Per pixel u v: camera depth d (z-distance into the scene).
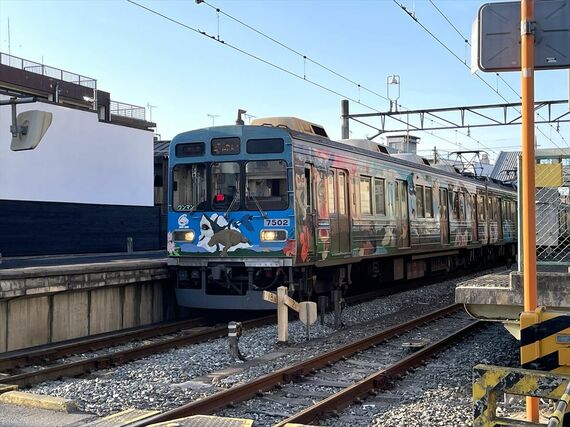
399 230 16.69
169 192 12.62
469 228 23.19
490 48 5.21
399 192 16.91
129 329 12.22
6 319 9.88
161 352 9.80
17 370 8.52
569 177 8.00
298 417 5.95
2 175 23.55
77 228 27.05
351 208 13.98
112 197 28.92
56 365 8.94
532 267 4.84
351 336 11.09
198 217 12.27
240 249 11.88
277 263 11.61
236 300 12.08
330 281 14.13
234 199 11.99
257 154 11.91
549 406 6.47
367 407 6.75
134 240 30.47
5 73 28.16
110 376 8.18
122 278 12.00
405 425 6.05
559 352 4.71
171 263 12.55
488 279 8.16
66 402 6.40
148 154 31.09
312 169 12.40
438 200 20.00
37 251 25.09
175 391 7.35
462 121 24.22
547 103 23.62
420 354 8.94
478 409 4.19
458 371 8.39
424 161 20.98
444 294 17.88
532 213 4.83
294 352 9.66
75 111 26.70
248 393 7.02
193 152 12.45
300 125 13.44
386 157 16.28
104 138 28.38
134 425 5.66
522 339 4.80
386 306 15.18
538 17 4.96
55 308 10.77
